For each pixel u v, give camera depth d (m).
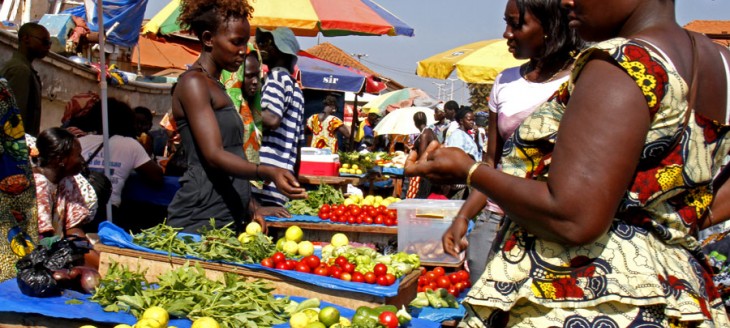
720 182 2.04
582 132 1.63
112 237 3.88
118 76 11.25
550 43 3.44
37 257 3.30
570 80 1.75
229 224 3.94
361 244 5.58
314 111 14.36
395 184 11.95
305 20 8.04
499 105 3.68
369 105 25.86
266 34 6.02
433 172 1.90
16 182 3.79
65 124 6.30
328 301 3.58
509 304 1.81
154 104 14.23
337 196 6.84
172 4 8.42
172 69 16.94
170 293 3.27
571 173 1.62
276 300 3.40
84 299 3.27
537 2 3.37
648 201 1.73
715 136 1.80
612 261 1.73
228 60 4.04
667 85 1.63
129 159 5.98
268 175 3.60
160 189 6.19
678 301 1.71
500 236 1.99
